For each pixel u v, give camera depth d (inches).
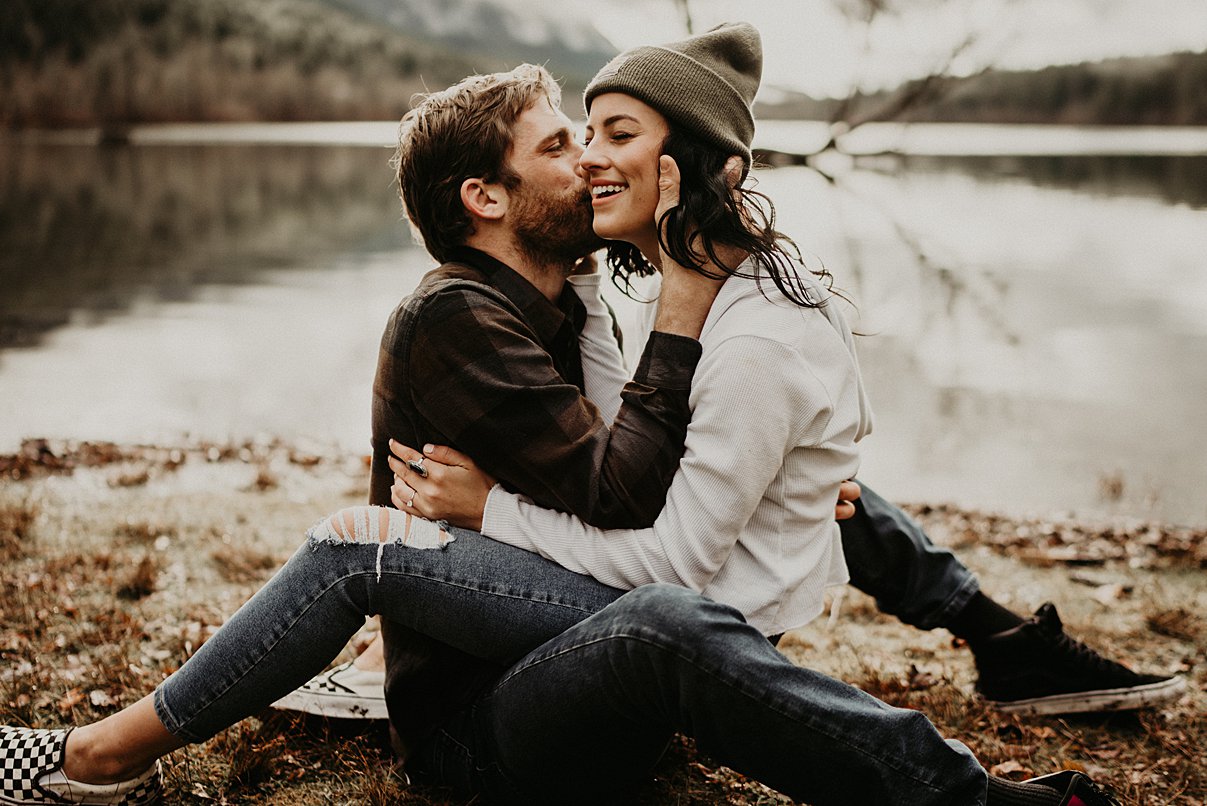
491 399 74.1
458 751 79.0
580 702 68.8
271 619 74.2
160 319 381.1
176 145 2127.2
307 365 310.3
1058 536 171.5
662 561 70.9
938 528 177.3
